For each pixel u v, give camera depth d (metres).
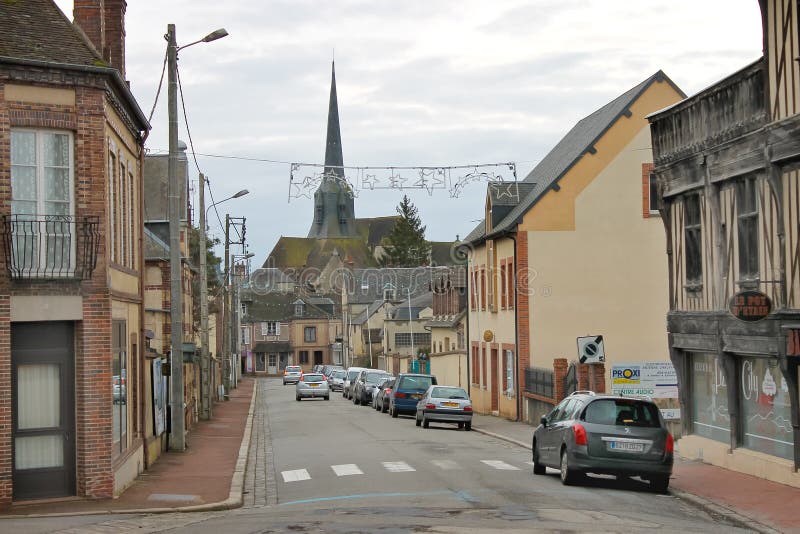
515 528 13.27
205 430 35.25
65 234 16.59
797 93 17.92
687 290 23.12
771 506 16.42
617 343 37.59
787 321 18.33
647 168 37.94
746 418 20.98
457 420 35.09
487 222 43.25
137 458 21.05
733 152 20.45
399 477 20.05
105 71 16.80
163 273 33.78
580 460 18.45
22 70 16.19
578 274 37.62
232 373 82.31
